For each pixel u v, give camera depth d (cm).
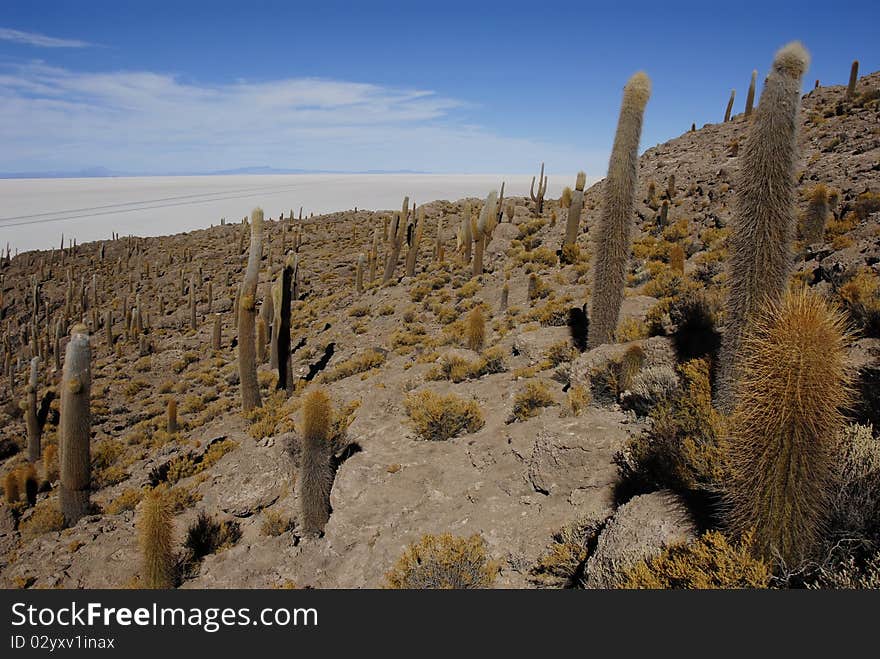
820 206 1462
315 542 755
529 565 549
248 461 1006
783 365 324
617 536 455
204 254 6369
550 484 662
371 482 796
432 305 2433
